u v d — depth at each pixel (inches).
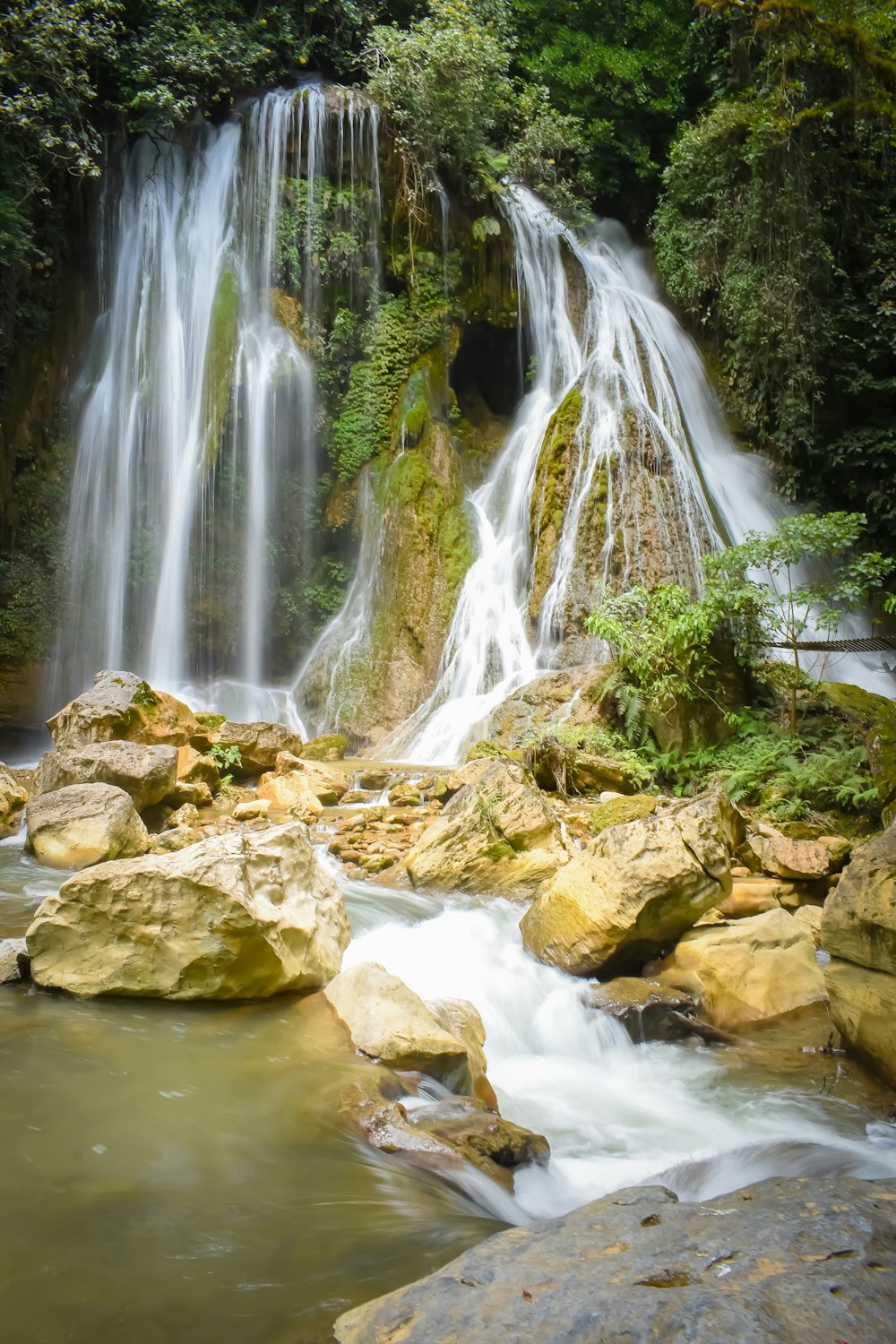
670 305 881.5
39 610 649.0
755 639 475.2
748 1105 193.5
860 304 806.5
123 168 717.3
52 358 680.4
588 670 482.6
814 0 739.4
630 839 251.9
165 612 673.0
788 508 801.6
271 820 374.6
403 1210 122.8
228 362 678.5
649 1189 110.0
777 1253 89.2
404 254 758.5
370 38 795.4
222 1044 177.2
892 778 364.2
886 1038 200.5
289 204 728.3
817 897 299.6
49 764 359.6
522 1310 84.7
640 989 235.3
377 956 237.0
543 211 845.2
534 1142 156.3
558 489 665.6
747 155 760.3
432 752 547.2
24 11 592.1
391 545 675.4
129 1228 115.0
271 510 706.8
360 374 732.7
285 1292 102.8
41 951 202.2
